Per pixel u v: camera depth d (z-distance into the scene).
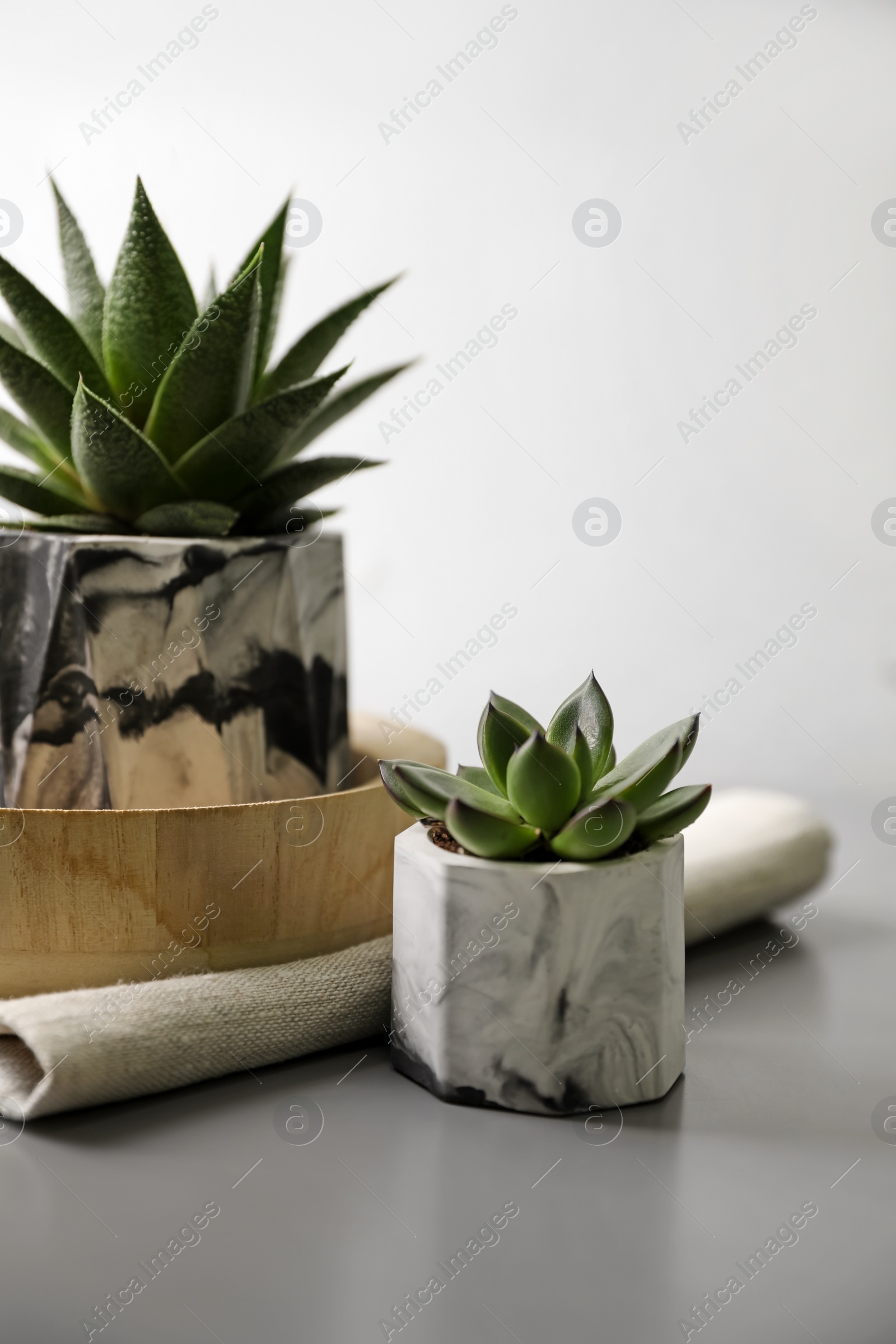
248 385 0.67
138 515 0.68
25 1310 0.41
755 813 0.83
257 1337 0.39
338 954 0.64
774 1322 0.41
